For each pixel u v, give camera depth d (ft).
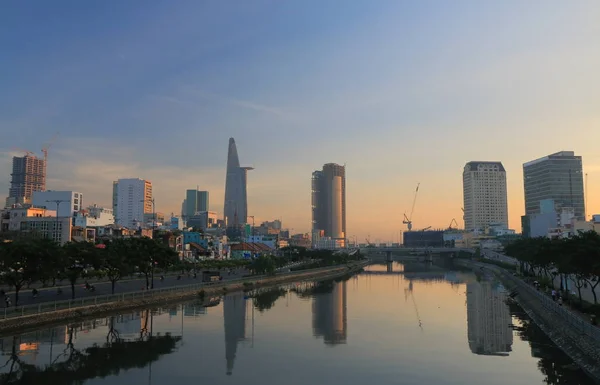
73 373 190.29
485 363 207.92
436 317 333.62
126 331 269.44
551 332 263.08
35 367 197.16
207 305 390.01
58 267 279.90
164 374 189.98
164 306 375.66
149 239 413.80
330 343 247.29
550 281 437.99
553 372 193.77
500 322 311.68
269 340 253.24
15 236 506.07
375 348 236.02
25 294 327.06
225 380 182.70
